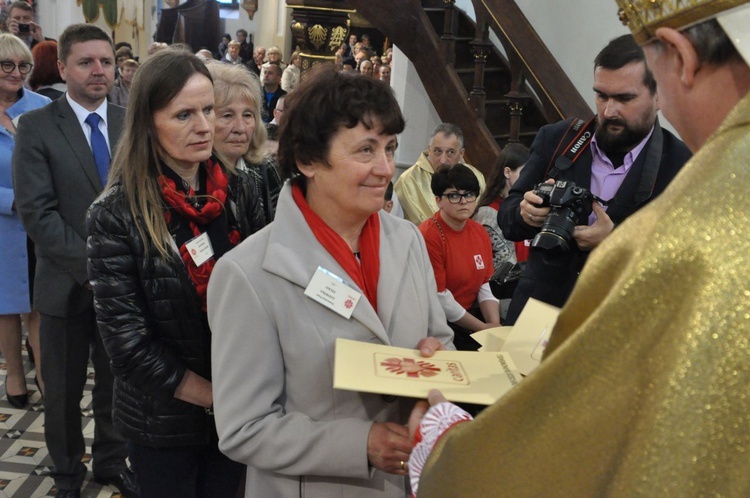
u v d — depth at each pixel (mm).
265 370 1386
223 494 2078
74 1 12016
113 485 3045
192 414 1925
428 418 978
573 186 1912
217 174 2033
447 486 733
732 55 684
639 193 1957
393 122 1357
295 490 1419
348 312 1381
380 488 1417
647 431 604
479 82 5496
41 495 2980
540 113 5676
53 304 2805
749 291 591
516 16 5152
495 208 3432
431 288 1596
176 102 1848
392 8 5891
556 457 664
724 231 613
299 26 6266
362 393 1396
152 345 1867
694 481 586
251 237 1465
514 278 2422
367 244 1477
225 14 17844
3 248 3479
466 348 2332
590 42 4965
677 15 703
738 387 584
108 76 2871
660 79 764
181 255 1914
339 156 1358
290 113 1411
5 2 10805
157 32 16609
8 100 3627
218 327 1415
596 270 698
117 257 1851
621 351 635
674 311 616
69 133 2824
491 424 703
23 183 2734
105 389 2965
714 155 658
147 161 1893
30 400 3803
